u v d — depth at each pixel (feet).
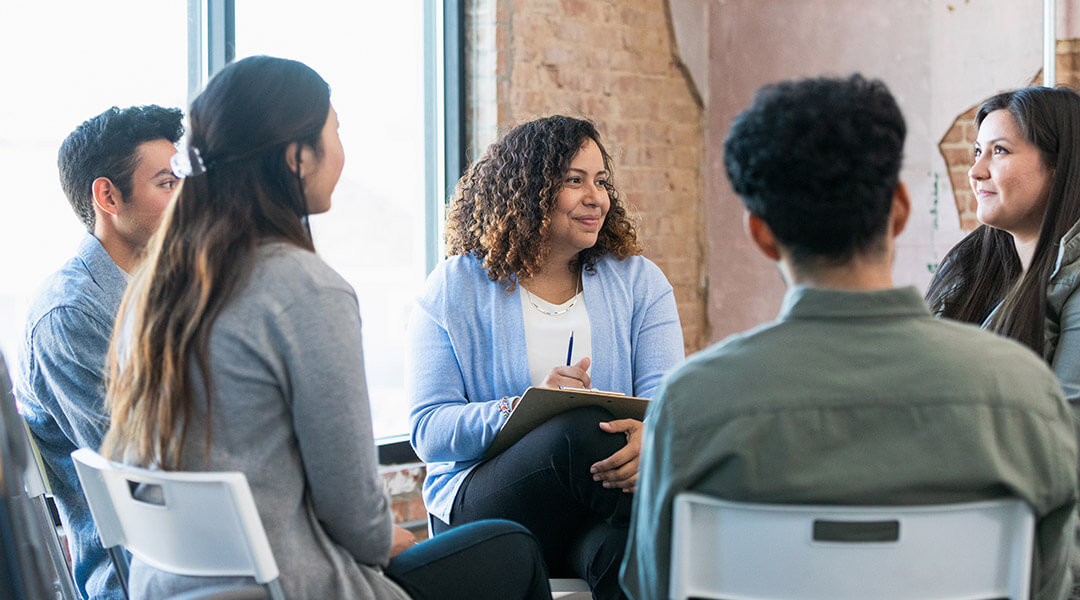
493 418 7.03
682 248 13.99
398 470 11.43
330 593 4.68
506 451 6.88
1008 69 11.53
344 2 11.36
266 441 4.65
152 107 6.76
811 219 3.82
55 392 6.20
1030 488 3.70
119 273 6.51
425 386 7.49
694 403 3.85
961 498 3.72
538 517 6.76
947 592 3.80
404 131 11.94
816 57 13.10
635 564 4.34
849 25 12.80
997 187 6.71
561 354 7.58
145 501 4.78
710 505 3.87
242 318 4.58
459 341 7.57
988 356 3.78
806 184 3.77
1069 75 11.07
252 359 4.57
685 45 13.84
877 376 3.74
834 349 3.80
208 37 10.34
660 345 7.85
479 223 7.88
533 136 7.67
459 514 7.13
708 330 14.32
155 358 4.67
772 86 3.96
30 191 9.26
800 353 3.81
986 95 11.71
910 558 3.76
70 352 6.12
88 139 6.55
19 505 4.54
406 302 12.07
